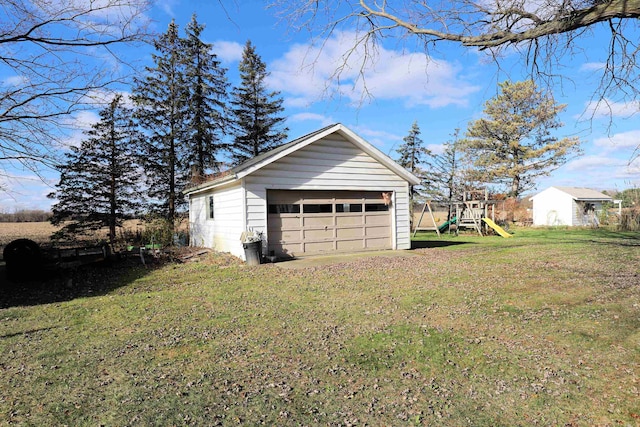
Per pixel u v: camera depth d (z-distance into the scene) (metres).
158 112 19.89
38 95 6.24
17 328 5.23
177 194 20.62
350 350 4.15
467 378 3.46
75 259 9.92
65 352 4.27
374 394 3.20
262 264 10.41
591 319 4.99
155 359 4.03
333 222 12.30
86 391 3.31
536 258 10.70
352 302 6.19
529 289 6.79
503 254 11.82
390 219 13.38
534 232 23.09
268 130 26.84
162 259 11.46
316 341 4.45
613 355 3.86
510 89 24.67
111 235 18.97
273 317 5.48
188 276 9.06
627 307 5.46
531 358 3.85
